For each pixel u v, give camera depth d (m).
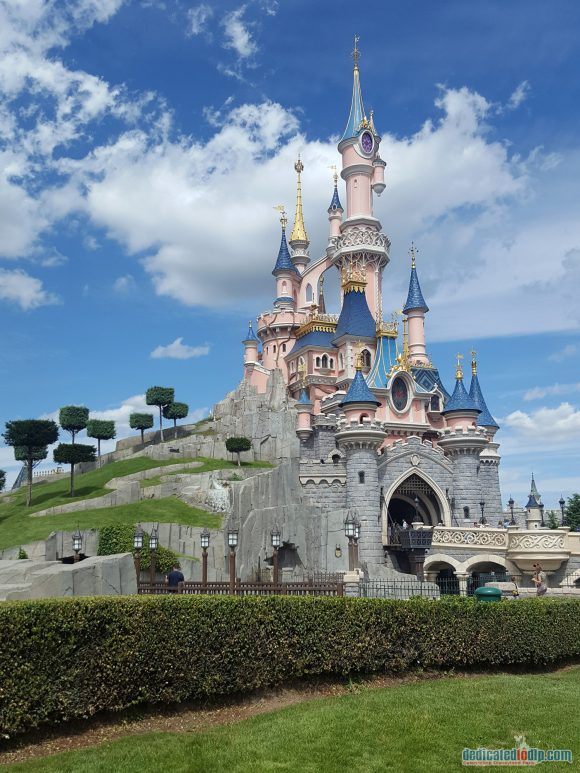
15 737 14.71
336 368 88.88
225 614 18.22
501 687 20.42
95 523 54.88
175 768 13.77
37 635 15.00
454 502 70.31
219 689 17.77
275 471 65.06
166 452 82.62
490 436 82.56
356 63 101.56
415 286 96.69
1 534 54.53
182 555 52.66
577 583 45.69
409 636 22.06
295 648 19.52
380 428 65.81
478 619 23.58
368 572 57.66
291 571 61.84
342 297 90.75
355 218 94.88
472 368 88.56
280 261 105.56
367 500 64.31
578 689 21.11
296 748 15.02
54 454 69.94
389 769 14.42
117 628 16.28
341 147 98.62
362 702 18.30
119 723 16.20
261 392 98.06
